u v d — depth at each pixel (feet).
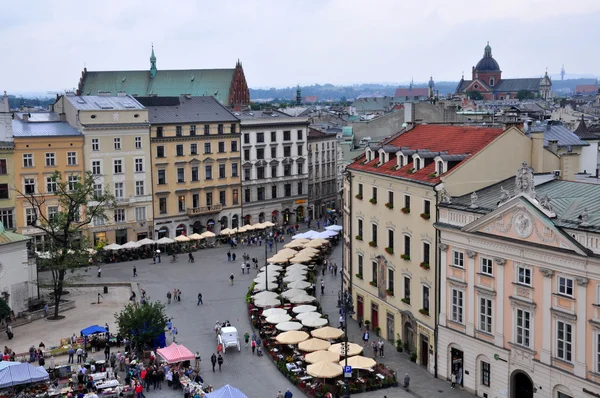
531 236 164.04
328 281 326.65
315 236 388.16
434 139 235.81
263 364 217.97
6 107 344.69
